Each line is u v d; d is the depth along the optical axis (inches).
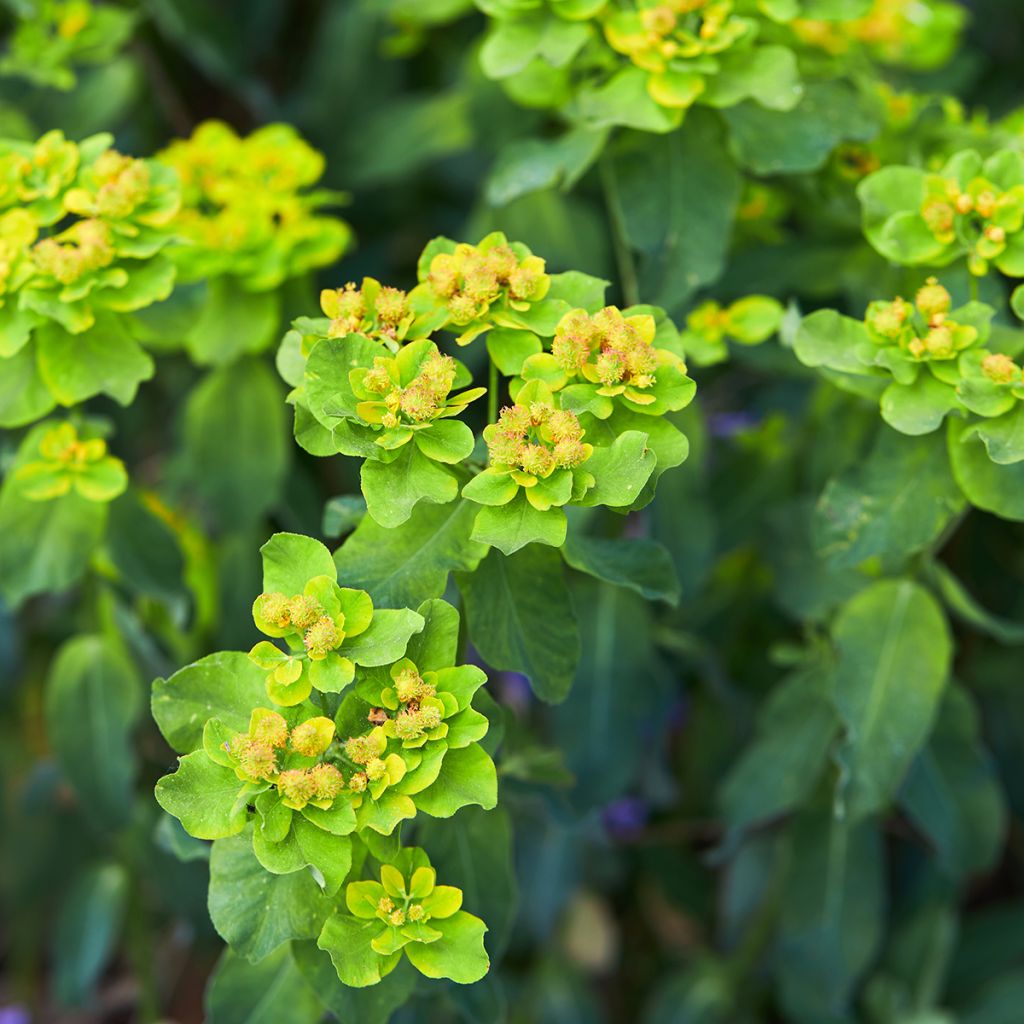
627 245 23.3
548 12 22.3
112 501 22.7
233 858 19.6
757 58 22.2
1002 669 26.7
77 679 24.1
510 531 19.5
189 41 26.1
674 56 22.0
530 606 20.6
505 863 21.2
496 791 19.4
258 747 19.1
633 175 22.8
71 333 21.6
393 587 20.0
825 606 23.7
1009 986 26.2
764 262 23.9
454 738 19.4
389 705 19.5
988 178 21.4
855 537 21.4
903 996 26.1
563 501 19.5
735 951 26.5
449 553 20.1
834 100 22.9
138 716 25.1
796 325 22.0
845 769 22.2
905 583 22.5
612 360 19.8
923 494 21.3
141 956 26.2
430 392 19.6
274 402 24.3
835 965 25.0
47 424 22.3
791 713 23.9
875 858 24.8
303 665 19.4
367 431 19.7
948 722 24.1
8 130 25.6
